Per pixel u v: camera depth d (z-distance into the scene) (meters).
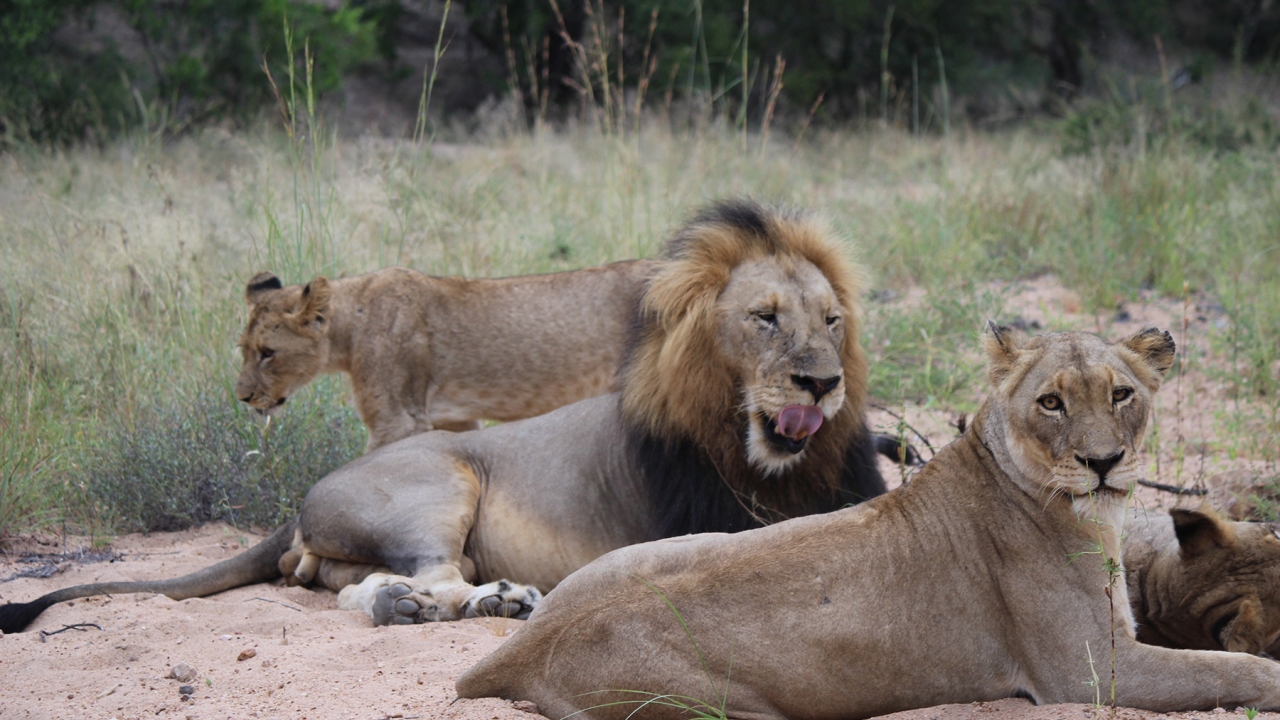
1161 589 7.14
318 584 9.54
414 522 8.94
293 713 6.34
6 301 13.99
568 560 8.99
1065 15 40.75
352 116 35.31
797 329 8.26
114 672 7.12
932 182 24.34
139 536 10.95
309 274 13.62
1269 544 6.82
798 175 24.09
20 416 11.80
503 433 9.48
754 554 6.11
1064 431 6.11
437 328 11.31
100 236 15.73
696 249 8.61
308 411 12.08
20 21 29.27
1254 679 5.84
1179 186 19.94
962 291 16.48
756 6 38.28
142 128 27.67
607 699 5.90
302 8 32.78
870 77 38.25
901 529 6.27
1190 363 14.25
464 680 6.23
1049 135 29.59
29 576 9.55
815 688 5.97
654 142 24.86
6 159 22.69
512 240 17.53
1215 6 42.28
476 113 35.91
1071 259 17.78
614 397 9.25
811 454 8.66
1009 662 6.26
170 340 13.45
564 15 37.75
